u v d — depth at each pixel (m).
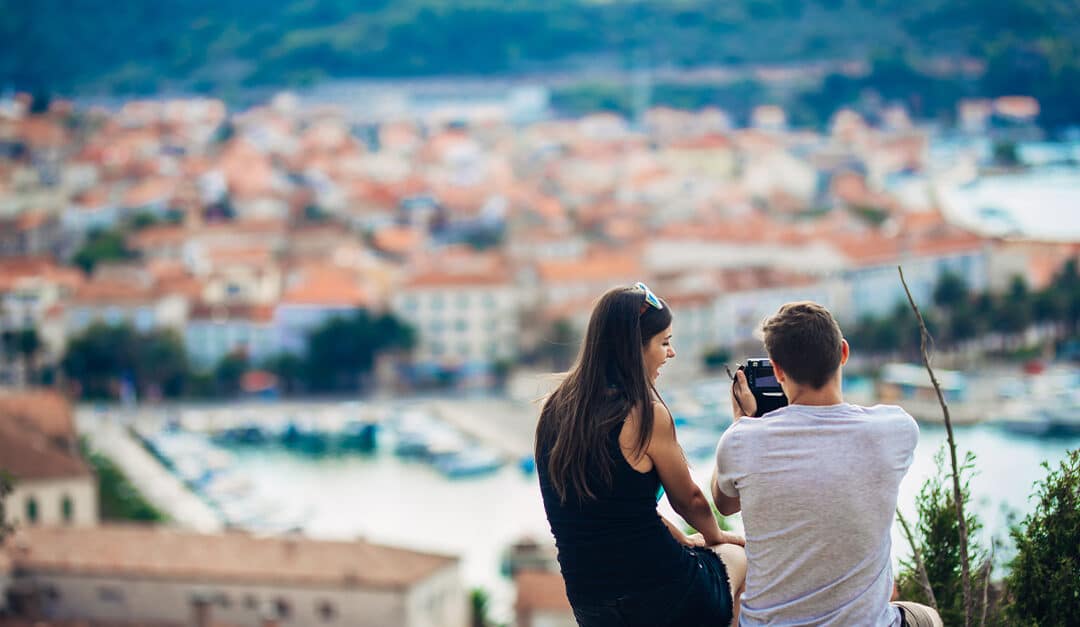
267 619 48.78
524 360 159.25
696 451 107.69
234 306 160.12
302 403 150.00
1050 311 137.38
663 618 6.48
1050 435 99.50
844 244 159.00
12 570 52.28
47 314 160.75
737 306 150.50
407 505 99.69
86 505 70.56
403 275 173.25
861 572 6.18
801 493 6.17
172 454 116.50
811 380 6.40
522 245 188.50
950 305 141.50
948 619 7.80
